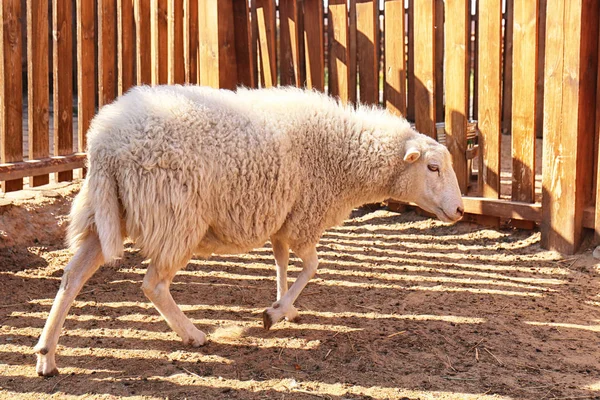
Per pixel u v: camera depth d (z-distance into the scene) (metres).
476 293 5.50
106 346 4.31
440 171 4.80
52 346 3.85
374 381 3.93
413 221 7.35
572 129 6.12
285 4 7.92
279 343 4.45
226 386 3.82
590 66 6.20
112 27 7.08
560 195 6.28
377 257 6.39
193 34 8.09
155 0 7.47
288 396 3.72
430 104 7.21
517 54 6.52
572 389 3.90
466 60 6.93
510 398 3.78
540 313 5.10
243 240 4.25
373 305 5.20
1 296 5.05
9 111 6.03
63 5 6.49
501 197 7.62
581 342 4.59
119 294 5.26
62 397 3.64
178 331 4.29
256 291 5.45
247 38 7.49
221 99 4.27
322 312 5.03
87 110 6.91
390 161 4.73
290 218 4.48
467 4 6.84
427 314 5.03
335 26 7.66
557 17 6.10
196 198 3.96
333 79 7.79
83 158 6.78
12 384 3.77
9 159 6.09
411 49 10.95
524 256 6.38
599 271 5.95
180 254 4.00
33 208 6.18
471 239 6.84
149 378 3.89
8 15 5.88
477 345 4.48
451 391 3.84
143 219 3.86
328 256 6.39
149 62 7.51
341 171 4.62
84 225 3.91
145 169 3.82
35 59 6.23
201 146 3.96
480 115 6.88
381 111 4.96
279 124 4.34
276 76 7.95
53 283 5.38
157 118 3.90
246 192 4.13
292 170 4.33
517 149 6.68
